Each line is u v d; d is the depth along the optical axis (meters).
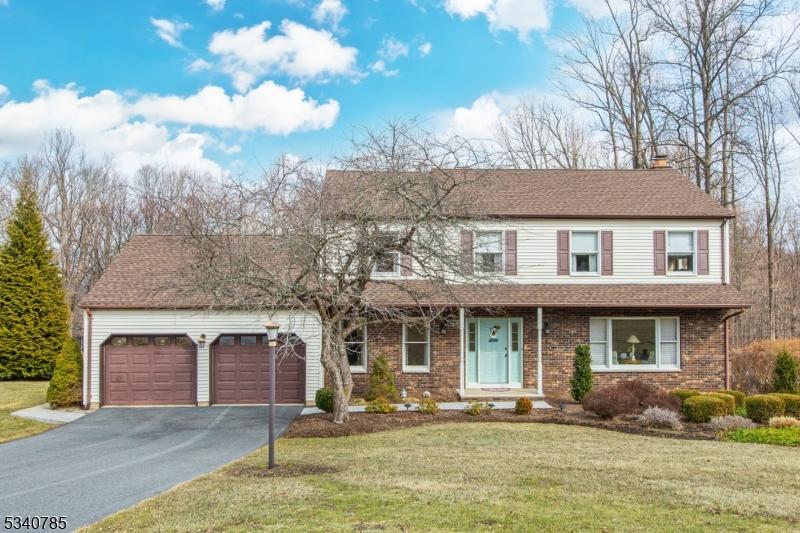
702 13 31.86
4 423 18.75
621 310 22.19
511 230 22.45
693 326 22.30
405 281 21.03
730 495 9.64
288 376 21.52
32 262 30.11
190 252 23.00
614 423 16.84
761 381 23.61
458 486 10.06
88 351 21.23
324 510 8.59
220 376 21.61
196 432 16.98
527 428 16.16
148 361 21.50
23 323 29.50
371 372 21.72
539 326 21.58
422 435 15.21
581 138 41.25
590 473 11.10
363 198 14.87
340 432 15.85
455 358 21.95
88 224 44.59
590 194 23.80
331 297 15.31
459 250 17.02
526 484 10.23
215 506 8.93
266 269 15.08
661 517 8.39
